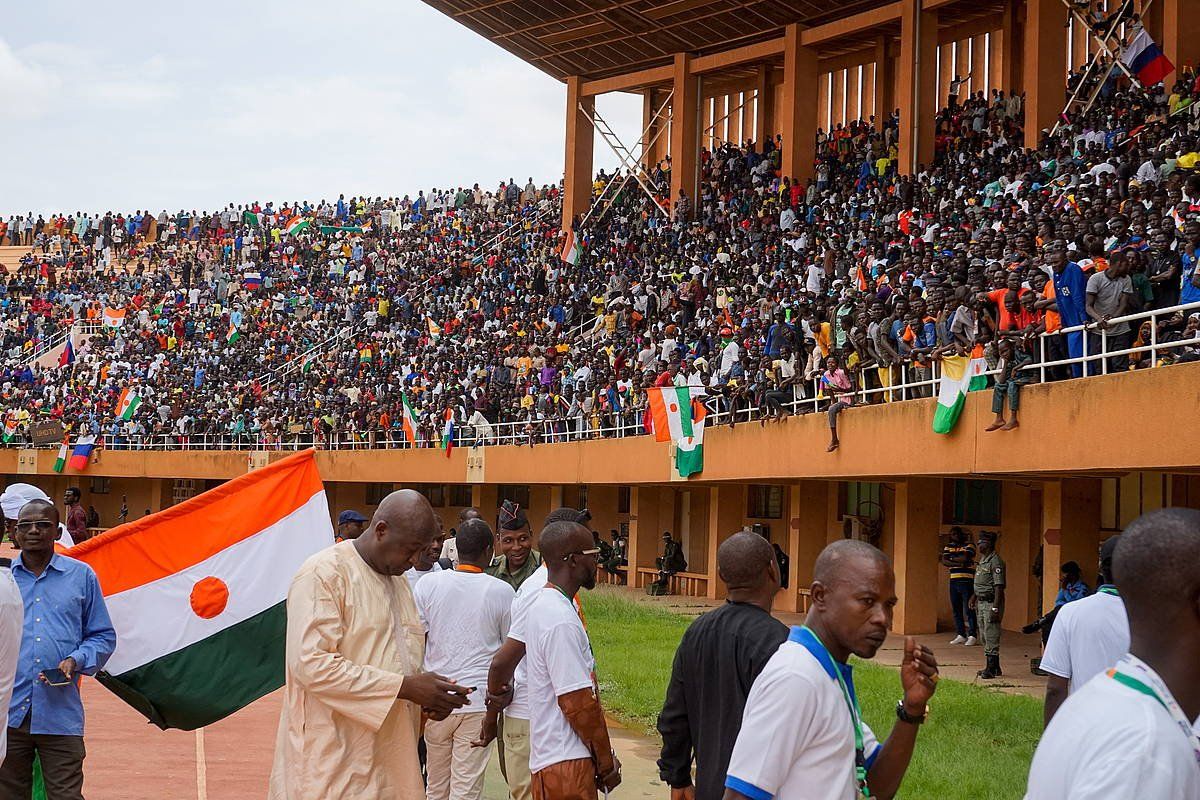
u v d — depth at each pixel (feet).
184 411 161.07
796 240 99.04
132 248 222.28
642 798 32.76
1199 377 41.22
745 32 125.80
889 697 46.01
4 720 19.01
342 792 17.39
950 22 122.21
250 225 212.84
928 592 73.05
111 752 37.37
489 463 114.01
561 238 144.87
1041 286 51.60
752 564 17.54
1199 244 44.37
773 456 74.02
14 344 206.28
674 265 115.55
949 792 31.96
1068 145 80.02
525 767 23.72
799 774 13.51
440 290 159.22
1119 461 45.14
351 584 17.97
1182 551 9.78
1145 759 9.14
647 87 142.31
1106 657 18.95
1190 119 70.28
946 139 104.83
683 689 17.89
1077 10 85.61
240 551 25.45
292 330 173.99
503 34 135.23
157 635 24.90
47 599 23.15
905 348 60.90
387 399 134.51
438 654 25.91
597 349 109.81
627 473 92.84
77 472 164.76
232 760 36.60
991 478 63.26
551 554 20.68
